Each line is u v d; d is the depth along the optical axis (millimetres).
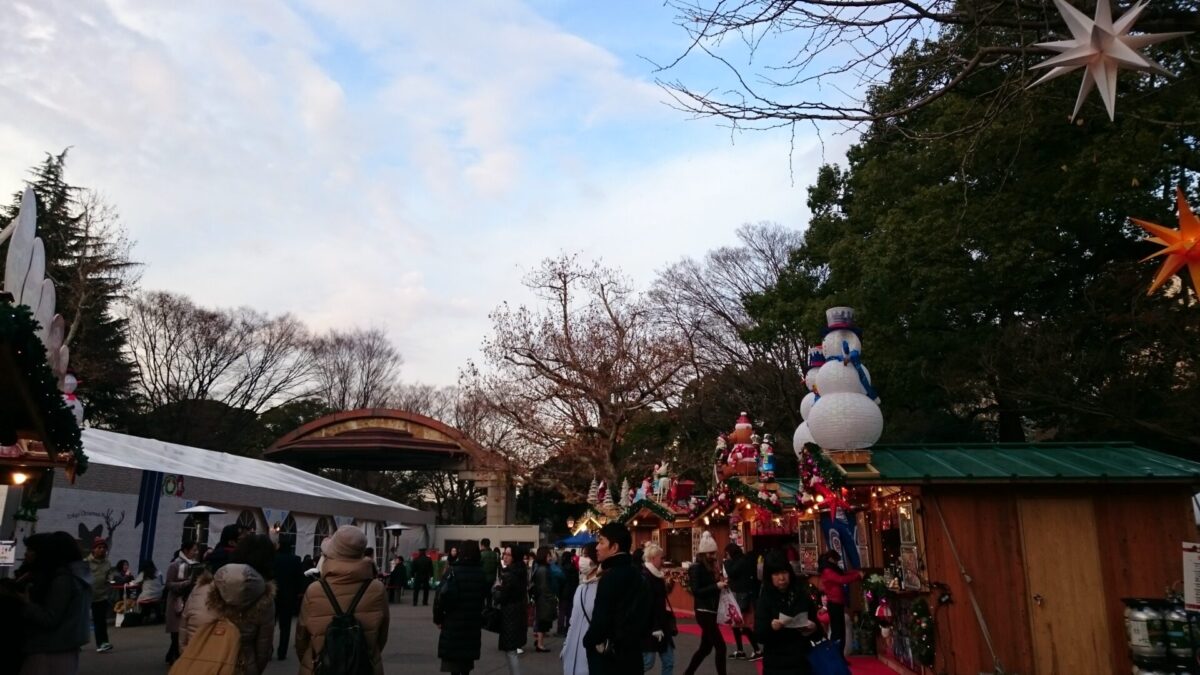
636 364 31719
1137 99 10875
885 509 12352
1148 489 10156
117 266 37469
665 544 25156
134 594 17922
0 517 9242
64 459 7383
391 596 30078
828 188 28859
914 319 20672
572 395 31547
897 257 19438
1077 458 10758
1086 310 18781
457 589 9000
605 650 5480
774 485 17328
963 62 8312
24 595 5836
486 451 34250
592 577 6352
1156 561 9938
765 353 36156
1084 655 9711
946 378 19969
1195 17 7477
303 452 43656
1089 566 9969
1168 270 4566
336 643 4969
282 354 47094
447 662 8898
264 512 24484
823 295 28203
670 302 38375
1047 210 17656
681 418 35812
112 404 38750
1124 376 17703
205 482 21516
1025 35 9781
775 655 6098
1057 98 11195
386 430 44500
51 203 35031
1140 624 9203
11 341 5656
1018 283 18766
